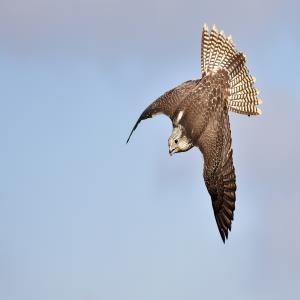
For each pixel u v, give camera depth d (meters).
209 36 31.67
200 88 30.59
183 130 29.86
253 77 31.25
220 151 29.47
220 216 29.19
